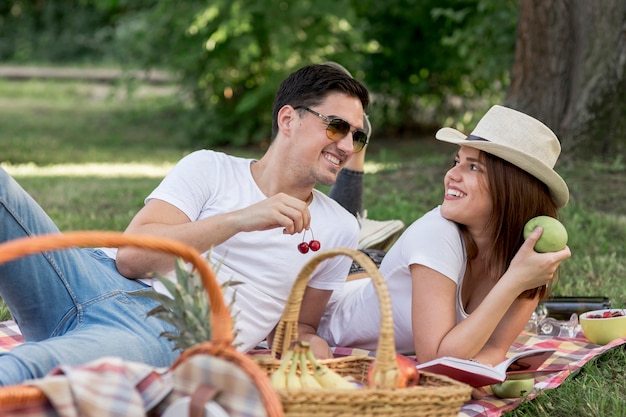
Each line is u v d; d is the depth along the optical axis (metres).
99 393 2.98
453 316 4.74
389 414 3.24
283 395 3.12
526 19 12.41
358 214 6.66
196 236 4.50
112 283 4.70
